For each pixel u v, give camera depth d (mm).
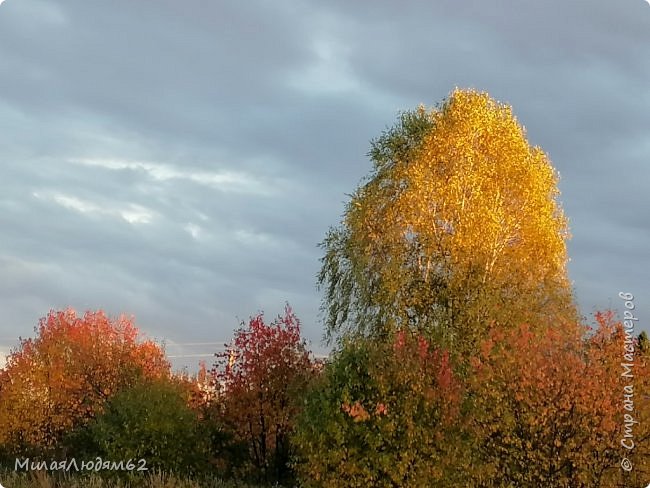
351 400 18578
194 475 23031
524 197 26688
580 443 17297
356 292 28469
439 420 18156
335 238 29719
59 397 28906
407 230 27453
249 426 25297
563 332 18734
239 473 24625
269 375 25172
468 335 22469
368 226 28406
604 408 17125
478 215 26250
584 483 17266
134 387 25312
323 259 29719
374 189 28922
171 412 23688
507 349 18719
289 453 24328
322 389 19484
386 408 18312
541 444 17469
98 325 30172
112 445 23219
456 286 25203
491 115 27875
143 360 29828
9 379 29406
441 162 27766
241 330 25625
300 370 25297
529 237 26219
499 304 23266
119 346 30031
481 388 18094
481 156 27312
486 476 17656
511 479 17672
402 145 29969
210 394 26156
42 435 28531
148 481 21797
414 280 26859
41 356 29203
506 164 26922
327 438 18703
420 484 17797
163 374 27422
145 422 23344
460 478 17828
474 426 17984
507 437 17438
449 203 26750
